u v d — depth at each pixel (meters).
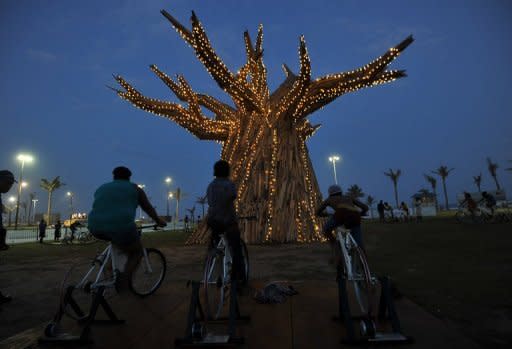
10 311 4.77
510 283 5.26
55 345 3.28
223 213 4.33
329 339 3.21
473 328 3.50
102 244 20.09
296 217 14.12
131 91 16.03
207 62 12.95
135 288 4.99
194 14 11.72
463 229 15.58
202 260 9.59
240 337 3.22
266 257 9.55
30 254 13.44
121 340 3.36
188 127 17.81
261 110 15.77
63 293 3.65
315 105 16.19
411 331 3.36
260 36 17.28
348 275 4.02
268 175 14.86
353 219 4.38
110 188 4.18
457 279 5.70
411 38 13.25
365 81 14.51
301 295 4.95
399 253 9.09
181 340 3.16
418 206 26.70
